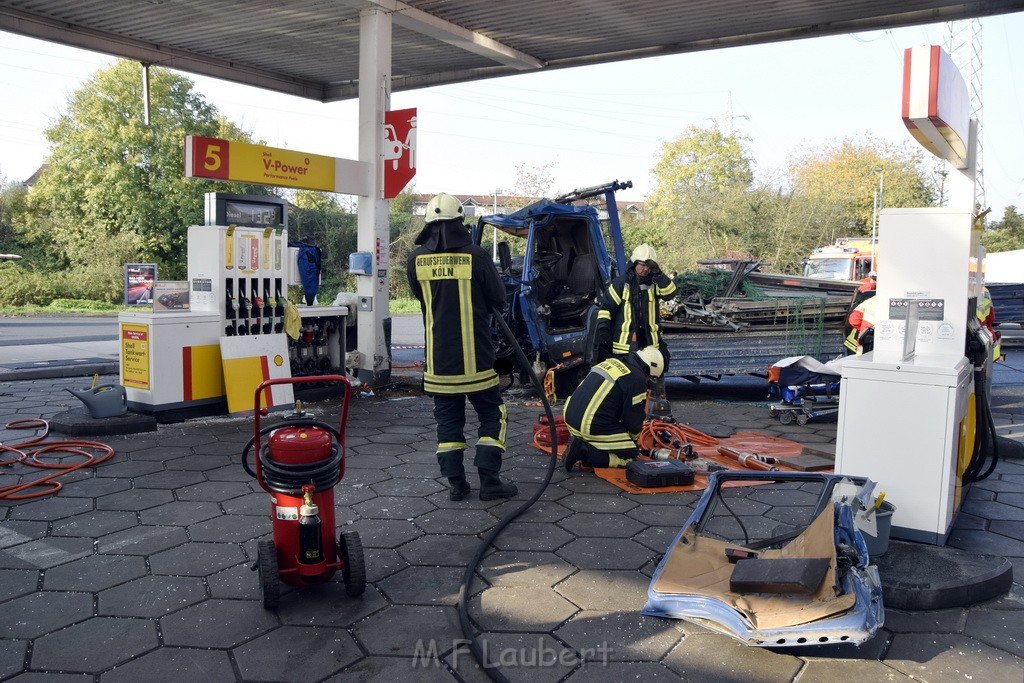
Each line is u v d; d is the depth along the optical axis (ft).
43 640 9.68
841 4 28.12
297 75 39.88
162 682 8.77
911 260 13.80
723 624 9.73
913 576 11.02
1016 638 9.90
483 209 128.57
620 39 32.60
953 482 12.78
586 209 28.40
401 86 39.99
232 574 11.72
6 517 14.12
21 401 25.85
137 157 103.14
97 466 17.61
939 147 13.66
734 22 30.25
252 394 23.43
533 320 26.84
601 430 17.22
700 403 27.73
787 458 18.33
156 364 21.94
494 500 15.43
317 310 26.37
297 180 25.43
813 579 9.73
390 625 10.20
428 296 15.24
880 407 12.84
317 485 10.52
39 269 102.89
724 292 29.63
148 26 31.86
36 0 28.94
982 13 28.09
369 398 27.27
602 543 13.12
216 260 22.98
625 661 9.31
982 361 14.47
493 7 28.37
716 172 126.72
